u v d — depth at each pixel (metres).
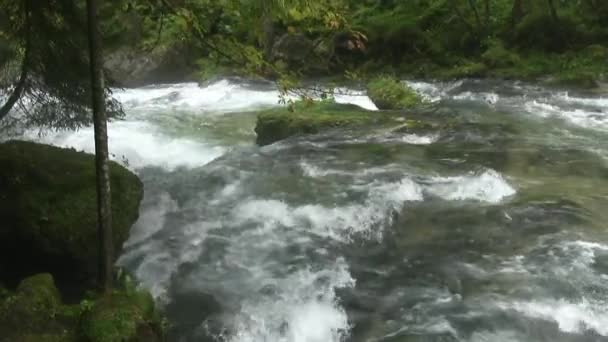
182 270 6.41
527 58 20.17
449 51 22.03
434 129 11.56
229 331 5.43
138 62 20.83
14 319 4.50
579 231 6.73
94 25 4.89
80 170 6.66
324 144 10.66
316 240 6.93
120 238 6.46
